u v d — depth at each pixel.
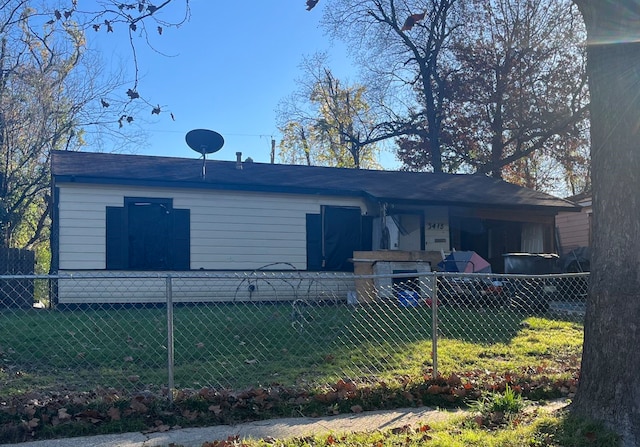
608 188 4.62
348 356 7.10
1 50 20.09
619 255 4.53
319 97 37.97
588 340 4.71
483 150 28.08
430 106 27.94
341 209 14.68
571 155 26.92
